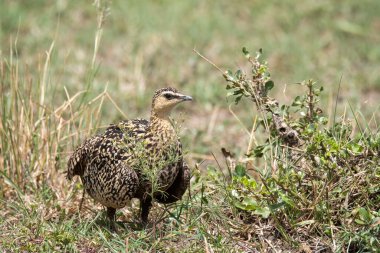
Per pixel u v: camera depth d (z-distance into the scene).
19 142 12.26
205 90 17.30
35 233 10.52
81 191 11.70
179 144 10.30
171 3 22.64
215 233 10.34
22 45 19.20
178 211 10.79
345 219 10.00
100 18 12.92
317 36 20.89
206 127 15.78
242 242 10.19
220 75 18.50
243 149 14.20
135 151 9.95
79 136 12.52
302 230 10.20
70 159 10.98
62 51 19.23
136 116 16.00
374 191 10.05
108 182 10.12
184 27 21.06
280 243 10.14
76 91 16.38
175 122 10.50
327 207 10.04
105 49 19.78
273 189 10.30
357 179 10.11
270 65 19.02
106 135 10.50
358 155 10.20
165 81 18.03
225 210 10.70
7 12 21.11
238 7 22.47
